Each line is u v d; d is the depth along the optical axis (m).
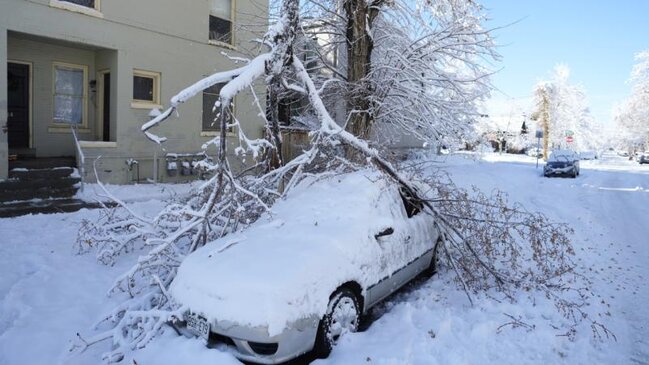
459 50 11.31
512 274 6.31
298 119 15.01
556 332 4.71
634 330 4.89
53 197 10.45
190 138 14.24
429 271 6.47
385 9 12.08
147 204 10.55
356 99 11.05
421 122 11.94
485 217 6.62
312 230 4.78
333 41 12.42
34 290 5.54
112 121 12.56
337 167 6.70
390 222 5.25
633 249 8.58
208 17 14.52
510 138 61.72
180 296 4.15
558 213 12.59
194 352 3.79
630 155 63.12
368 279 4.67
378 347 4.17
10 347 4.29
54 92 12.30
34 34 10.71
